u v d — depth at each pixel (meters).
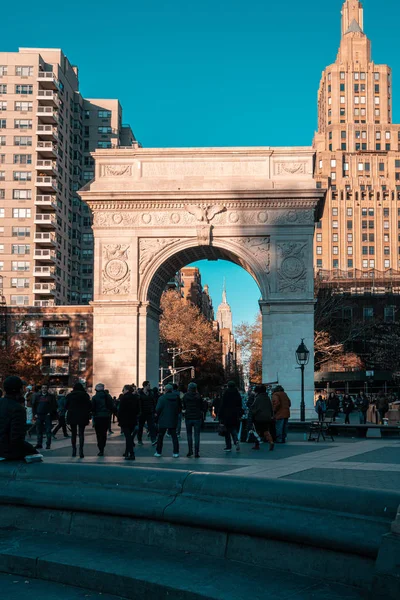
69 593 10.05
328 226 180.38
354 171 186.00
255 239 58.66
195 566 10.17
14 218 107.38
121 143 135.38
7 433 12.99
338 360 98.31
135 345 57.91
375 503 9.34
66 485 12.23
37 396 37.03
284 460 24.84
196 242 58.59
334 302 99.44
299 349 46.09
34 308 91.31
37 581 10.62
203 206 58.75
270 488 10.39
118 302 58.28
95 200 58.78
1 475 12.83
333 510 9.66
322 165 184.38
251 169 59.12
